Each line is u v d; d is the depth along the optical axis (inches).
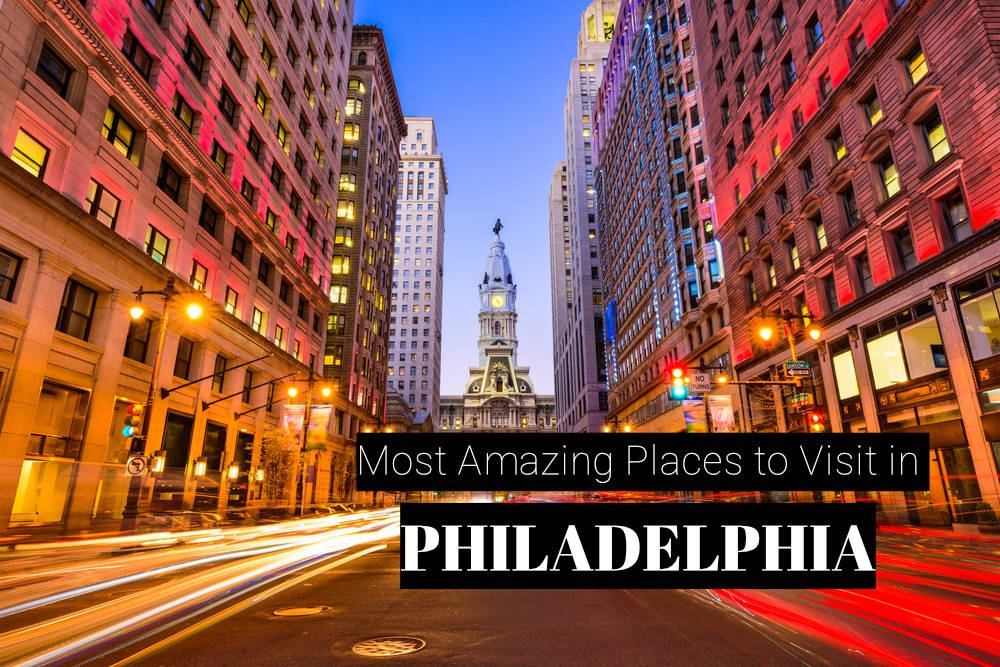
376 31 2780.5
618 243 3034.0
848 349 1066.1
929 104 866.1
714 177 1716.3
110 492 841.5
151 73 1005.8
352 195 2527.1
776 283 1337.4
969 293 794.2
